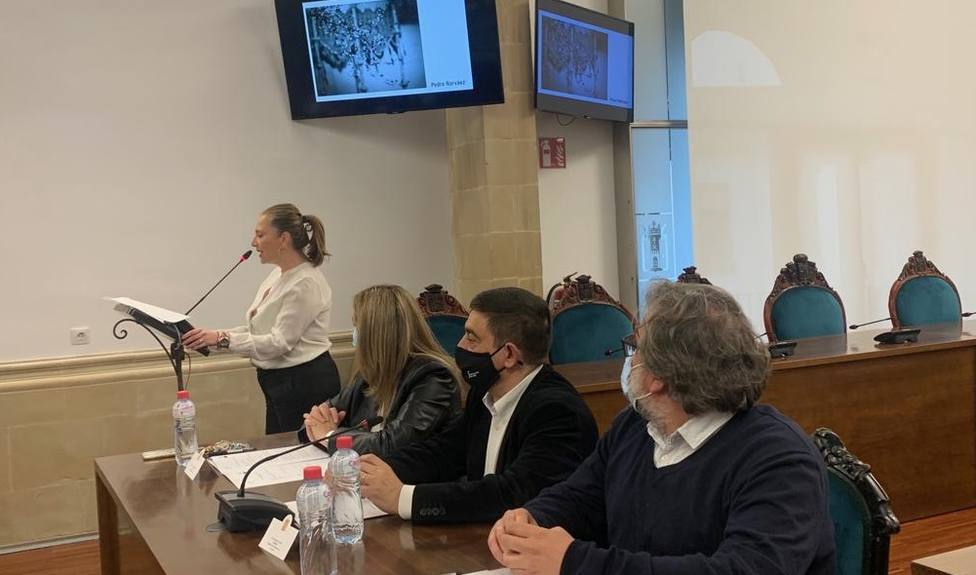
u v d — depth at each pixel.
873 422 3.71
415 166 4.95
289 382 3.50
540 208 5.38
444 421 2.20
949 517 3.83
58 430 4.12
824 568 1.32
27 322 4.10
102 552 2.46
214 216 4.47
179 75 4.39
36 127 4.12
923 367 3.83
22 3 4.08
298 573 1.52
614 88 5.30
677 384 1.37
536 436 1.85
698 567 1.24
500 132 4.74
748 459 1.35
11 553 4.02
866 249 6.21
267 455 2.41
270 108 4.59
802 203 5.98
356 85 4.54
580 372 3.57
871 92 6.21
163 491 2.11
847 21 6.13
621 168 5.55
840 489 1.44
